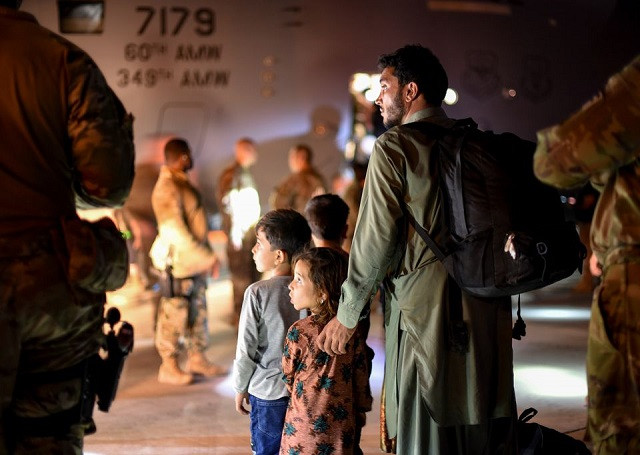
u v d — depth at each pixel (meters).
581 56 15.49
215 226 15.13
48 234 3.14
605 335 3.10
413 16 15.02
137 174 14.14
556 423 5.96
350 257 3.63
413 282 3.60
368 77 15.02
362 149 14.83
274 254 4.31
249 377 4.23
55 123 3.19
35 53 3.18
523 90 15.33
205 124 14.91
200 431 5.98
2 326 3.00
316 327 3.81
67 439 3.25
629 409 3.09
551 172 3.09
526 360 7.96
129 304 11.66
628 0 15.52
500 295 3.48
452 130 3.61
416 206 3.55
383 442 3.91
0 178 3.11
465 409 3.57
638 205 3.07
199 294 7.44
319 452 3.76
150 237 13.38
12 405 3.18
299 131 15.06
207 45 14.89
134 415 6.39
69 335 3.21
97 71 3.27
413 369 3.62
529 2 15.36
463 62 15.13
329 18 15.02
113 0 14.72
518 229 3.40
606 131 2.96
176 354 7.35
